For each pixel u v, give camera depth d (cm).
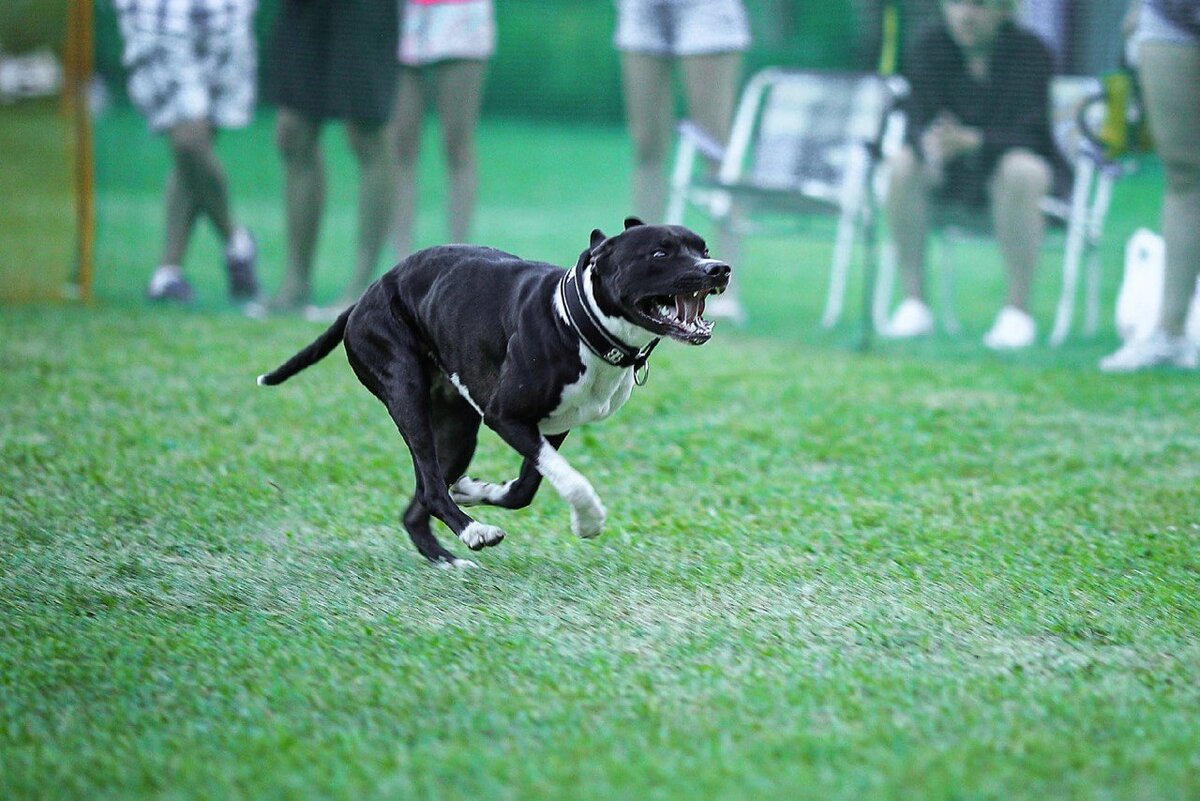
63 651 616
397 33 1530
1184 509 859
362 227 1581
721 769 494
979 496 891
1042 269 1891
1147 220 1745
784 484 924
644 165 1681
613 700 562
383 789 479
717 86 1647
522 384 687
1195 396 1188
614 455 999
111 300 1605
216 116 1589
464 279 723
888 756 504
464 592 706
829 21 2272
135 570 740
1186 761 500
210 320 1505
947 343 1477
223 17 1555
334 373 1263
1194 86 1243
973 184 1488
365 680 584
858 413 1127
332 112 1525
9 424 1042
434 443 754
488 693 568
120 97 2191
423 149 2950
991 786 478
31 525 812
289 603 691
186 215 1603
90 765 505
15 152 2059
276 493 888
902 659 610
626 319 671
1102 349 1434
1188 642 632
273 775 493
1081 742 518
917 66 1473
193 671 596
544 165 2861
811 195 1549
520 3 3047
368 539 804
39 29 2462
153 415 1083
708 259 663
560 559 762
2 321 1443
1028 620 658
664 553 772
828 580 721
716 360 1362
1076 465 975
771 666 600
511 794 475
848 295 1789
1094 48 1482
